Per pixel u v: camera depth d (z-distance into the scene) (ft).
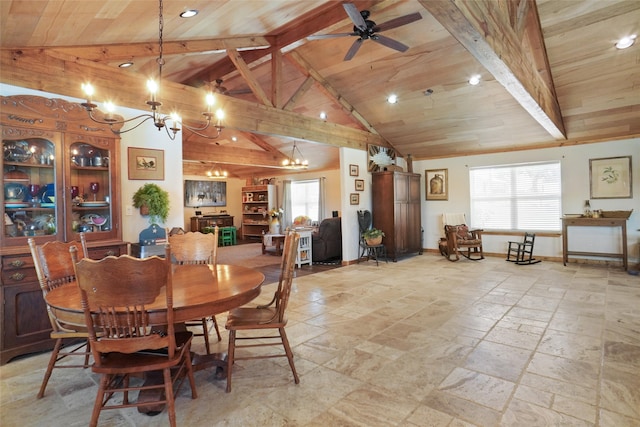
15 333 9.09
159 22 9.71
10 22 7.78
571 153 21.04
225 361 8.12
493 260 22.70
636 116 18.03
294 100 17.94
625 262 18.58
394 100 20.21
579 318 11.51
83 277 5.46
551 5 12.69
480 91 18.22
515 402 6.83
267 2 10.39
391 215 23.17
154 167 12.79
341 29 15.40
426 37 15.47
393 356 9.02
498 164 23.58
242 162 30.12
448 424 6.20
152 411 6.70
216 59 15.70
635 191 19.30
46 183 10.12
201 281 7.58
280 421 6.39
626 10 12.50
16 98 9.27
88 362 8.69
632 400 6.81
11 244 9.21
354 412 6.62
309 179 35.45
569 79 16.01
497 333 10.40
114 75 11.54
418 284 16.74
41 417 6.68
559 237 21.53
